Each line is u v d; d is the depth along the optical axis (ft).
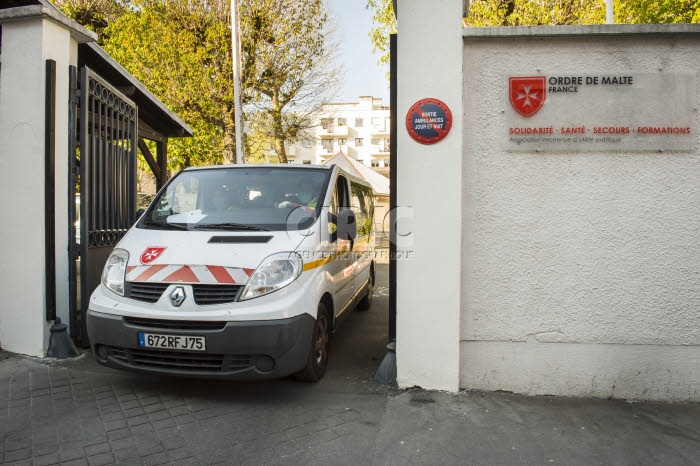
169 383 14.28
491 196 13.32
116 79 23.13
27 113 16.22
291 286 13.01
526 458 10.32
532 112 13.09
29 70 16.19
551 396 13.43
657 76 12.80
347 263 18.42
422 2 12.96
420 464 10.05
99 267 18.43
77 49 18.74
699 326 12.99
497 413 12.34
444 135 13.00
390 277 15.05
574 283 13.21
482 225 13.39
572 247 13.17
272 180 16.89
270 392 13.73
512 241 13.33
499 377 13.60
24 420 11.76
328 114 72.90
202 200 16.35
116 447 10.57
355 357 17.54
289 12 63.82
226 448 10.59
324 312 15.12
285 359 12.55
